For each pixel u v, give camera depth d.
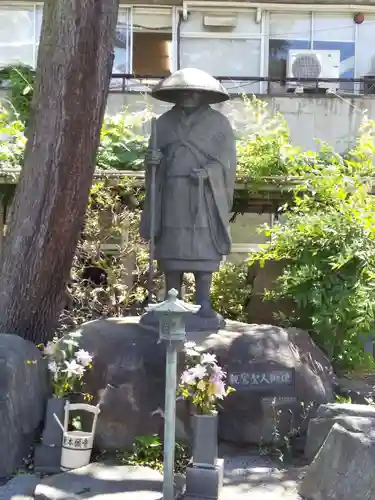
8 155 9.01
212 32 13.16
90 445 5.31
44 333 6.74
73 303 8.76
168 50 13.17
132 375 5.72
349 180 8.22
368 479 4.25
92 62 5.98
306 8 13.12
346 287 7.32
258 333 6.16
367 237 7.51
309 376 6.01
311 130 12.10
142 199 8.93
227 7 13.07
